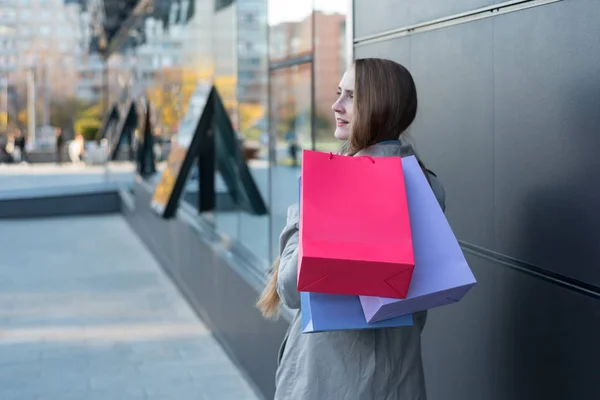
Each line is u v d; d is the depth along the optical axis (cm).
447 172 253
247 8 598
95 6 1566
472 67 235
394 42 294
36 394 498
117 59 1730
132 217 1383
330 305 168
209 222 731
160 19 1070
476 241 236
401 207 162
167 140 1000
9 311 738
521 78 209
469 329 241
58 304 767
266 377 469
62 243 1216
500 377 223
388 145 185
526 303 208
